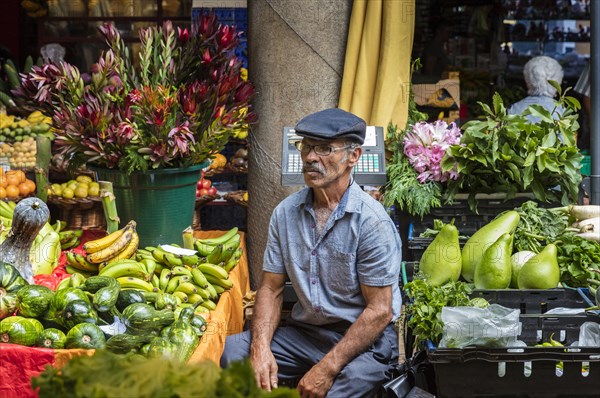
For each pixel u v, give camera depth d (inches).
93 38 353.7
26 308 139.3
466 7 384.5
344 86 215.3
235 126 191.0
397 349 152.9
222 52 189.2
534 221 172.4
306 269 148.2
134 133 180.1
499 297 152.1
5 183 243.4
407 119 214.5
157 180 183.8
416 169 189.8
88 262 171.6
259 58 217.0
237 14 283.1
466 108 336.2
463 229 189.0
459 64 378.3
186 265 172.6
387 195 187.8
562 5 391.9
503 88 358.9
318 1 213.3
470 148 185.0
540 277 153.9
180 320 140.9
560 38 396.8
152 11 350.6
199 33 189.9
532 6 390.3
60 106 185.9
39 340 135.0
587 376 128.6
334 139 142.3
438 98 237.5
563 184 187.9
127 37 350.9
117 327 143.3
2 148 271.7
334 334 148.7
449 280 157.9
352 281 146.2
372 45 213.6
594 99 215.2
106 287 146.7
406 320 157.5
